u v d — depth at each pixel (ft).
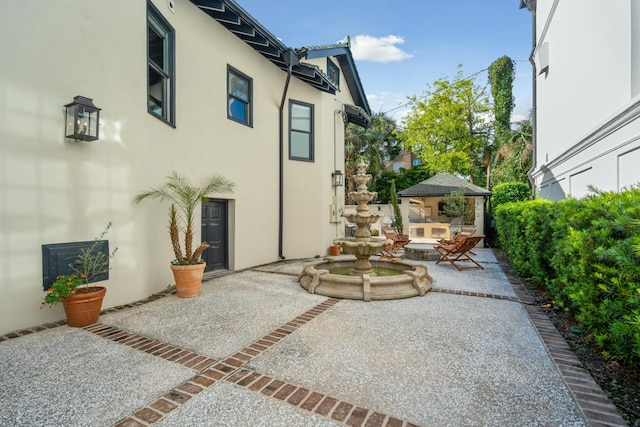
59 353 10.97
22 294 12.93
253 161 28.89
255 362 10.43
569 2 25.23
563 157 25.46
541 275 18.43
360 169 21.91
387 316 15.06
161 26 20.47
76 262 14.44
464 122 85.05
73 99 14.35
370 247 20.27
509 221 28.37
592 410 7.88
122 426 7.30
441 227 55.01
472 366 10.16
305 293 19.20
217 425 7.34
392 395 8.57
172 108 20.95
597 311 9.96
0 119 12.19
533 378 9.41
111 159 16.06
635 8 15.76
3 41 12.25
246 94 28.58
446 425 7.39
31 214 13.11
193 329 13.34
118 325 13.71
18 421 7.45
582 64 22.59
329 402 8.25
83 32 14.74
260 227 29.71
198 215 23.52
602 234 9.75
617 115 15.79
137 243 17.63
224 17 24.12
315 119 35.78
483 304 17.04
